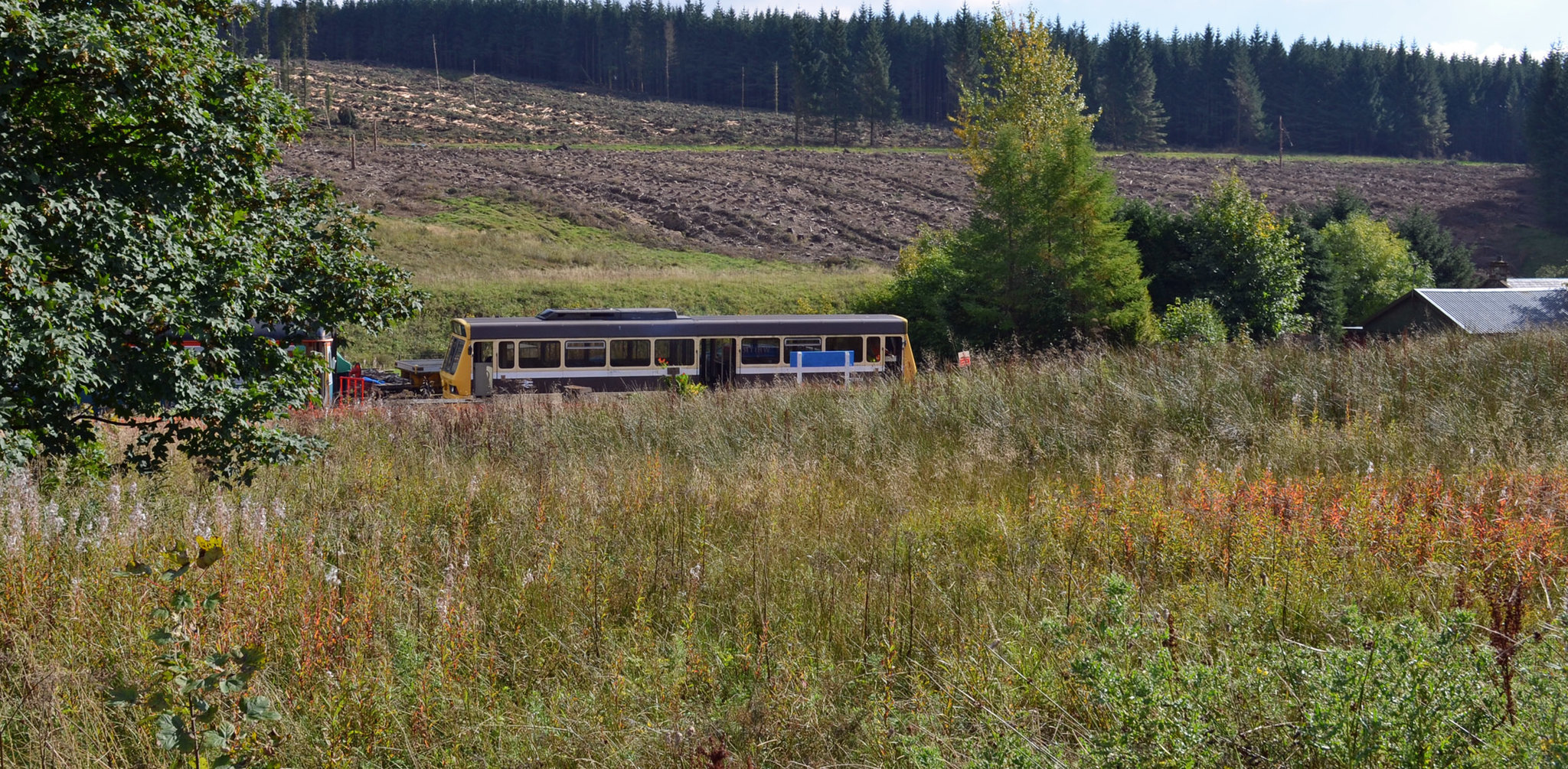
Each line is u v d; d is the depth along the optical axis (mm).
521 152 105250
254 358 9945
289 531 8711
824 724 5277
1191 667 4750
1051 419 14852
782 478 11711
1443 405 13469
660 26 185250
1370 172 129250
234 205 9945
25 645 5676
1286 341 18266
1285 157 143875
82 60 7816
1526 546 6898
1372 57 162250
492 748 5184
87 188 8297
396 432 16656
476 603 7016
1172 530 7953
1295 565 7012
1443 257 59688
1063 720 4996
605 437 16781
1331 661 4566
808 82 145625
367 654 5973
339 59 186125
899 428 15734
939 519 9680
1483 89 172375
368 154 93938
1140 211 40062
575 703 5574
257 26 154625
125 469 10195
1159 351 17891
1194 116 163750
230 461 10258
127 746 4980
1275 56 169250
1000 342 34062
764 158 114312
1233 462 12227
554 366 28281
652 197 84438
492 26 187000
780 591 7484
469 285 45000
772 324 29953
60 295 7785
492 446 16125
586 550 8359
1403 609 6207
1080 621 6129
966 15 162750
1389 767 3910
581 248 64062
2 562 6766
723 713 5418
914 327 36219
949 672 5613
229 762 4113
